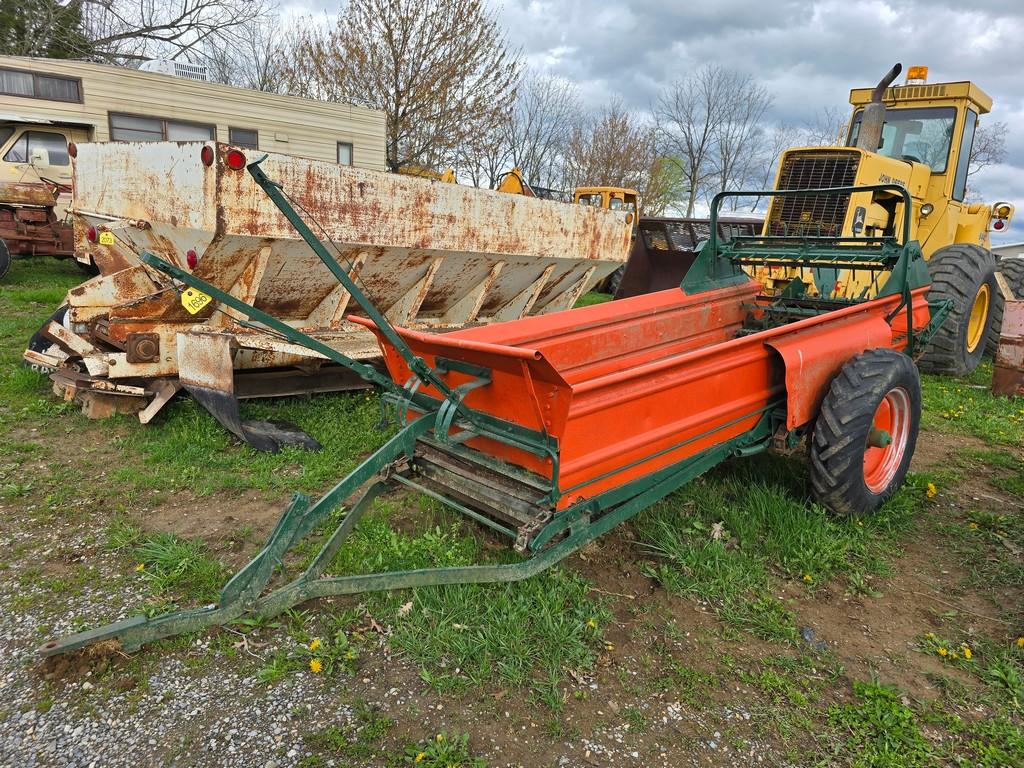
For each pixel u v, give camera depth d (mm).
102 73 11453
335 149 14000
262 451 4430
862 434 3432
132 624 2459
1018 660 2709
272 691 2400
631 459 2850
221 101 12516
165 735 2203
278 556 2578
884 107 6805
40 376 5645
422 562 3127
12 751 2123
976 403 6188
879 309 4090
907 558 3486
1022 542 3621
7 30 19484
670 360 2812
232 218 4168
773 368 3564
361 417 5082
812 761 2217
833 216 6398
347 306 5535
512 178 7602
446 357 2820
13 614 2750
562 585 3021
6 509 3605
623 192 15359
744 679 2568
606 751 2213
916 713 2434
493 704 2383
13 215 10711
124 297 4848
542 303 7094
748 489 3998
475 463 2889
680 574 3199
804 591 3160
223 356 4348
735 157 30156
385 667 2543
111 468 4164
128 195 4879
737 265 4891
